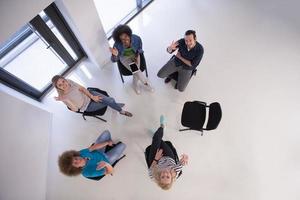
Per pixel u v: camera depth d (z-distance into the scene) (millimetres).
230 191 3189
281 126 3459
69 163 2482
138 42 3125
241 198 3160
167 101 3635
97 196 3201
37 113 3180
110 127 3510
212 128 2859
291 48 3906
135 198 3189
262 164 3289
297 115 3510
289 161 3289
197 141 3414
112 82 3764
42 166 3145
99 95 3170
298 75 3736
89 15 2664
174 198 3180
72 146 3430
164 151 2705
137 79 3506
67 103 2916
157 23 4148
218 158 3328
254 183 3213
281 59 3844
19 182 2705
